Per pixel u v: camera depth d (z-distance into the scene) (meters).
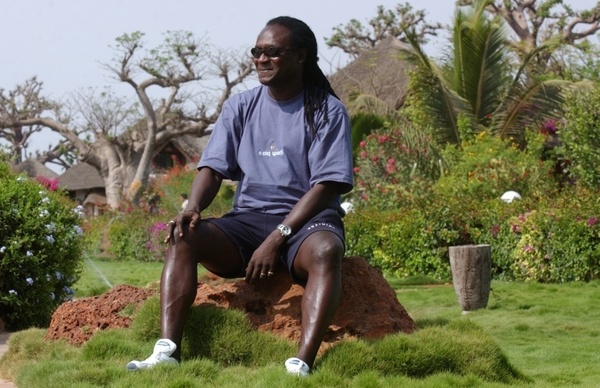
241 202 5.76
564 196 16.61
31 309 9.66
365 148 22.81
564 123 22.17
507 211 16.66
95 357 5.48
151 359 5.16
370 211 19.50
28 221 9.59
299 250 5.32
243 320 5.56
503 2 50.22
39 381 5.17
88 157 54.25
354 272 6.02
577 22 49.81
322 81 5.84
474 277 11.66
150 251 28.53
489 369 5.53
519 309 11.66
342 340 5.49
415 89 25.69
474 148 22.53
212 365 5.14
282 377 4.83
